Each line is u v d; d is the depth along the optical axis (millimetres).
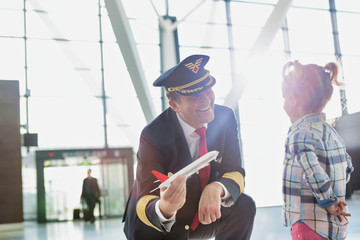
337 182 2129
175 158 2033
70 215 16625
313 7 20062
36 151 16438
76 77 18094
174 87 1898
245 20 19297
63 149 16609
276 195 18641
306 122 2199
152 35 18328
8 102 14383
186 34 18625
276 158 18812
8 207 13781
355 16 20250
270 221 9273
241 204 2094
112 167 16797
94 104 18188
